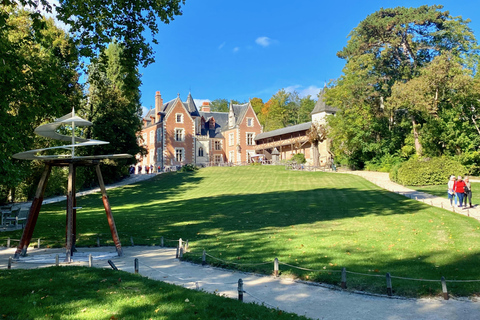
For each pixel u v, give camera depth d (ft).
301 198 92.27
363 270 30.63
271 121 319.88
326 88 195.42
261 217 66.85
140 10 50.42
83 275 29.73
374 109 163.02
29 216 41.65
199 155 238.68
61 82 57.16
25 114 49.37
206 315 20.75
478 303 23.57
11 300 23.25
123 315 20.63
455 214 58.54
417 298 24.89
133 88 54.49
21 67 47.57
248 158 248.32
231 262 34.91
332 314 22.41
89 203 108.37
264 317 20.71
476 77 128.77
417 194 90.43
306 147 216.13
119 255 41.11
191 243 45.70
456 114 123.65
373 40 163.73
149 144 245.86
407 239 42.04
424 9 155.12
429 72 122.01
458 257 33.12
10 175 51.60
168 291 25.40
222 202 93.76
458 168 111.14
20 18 70.18
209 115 265.13
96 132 132.77
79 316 20.51
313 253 37.14
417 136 142.00
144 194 127.03
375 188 106.11
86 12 44.34
